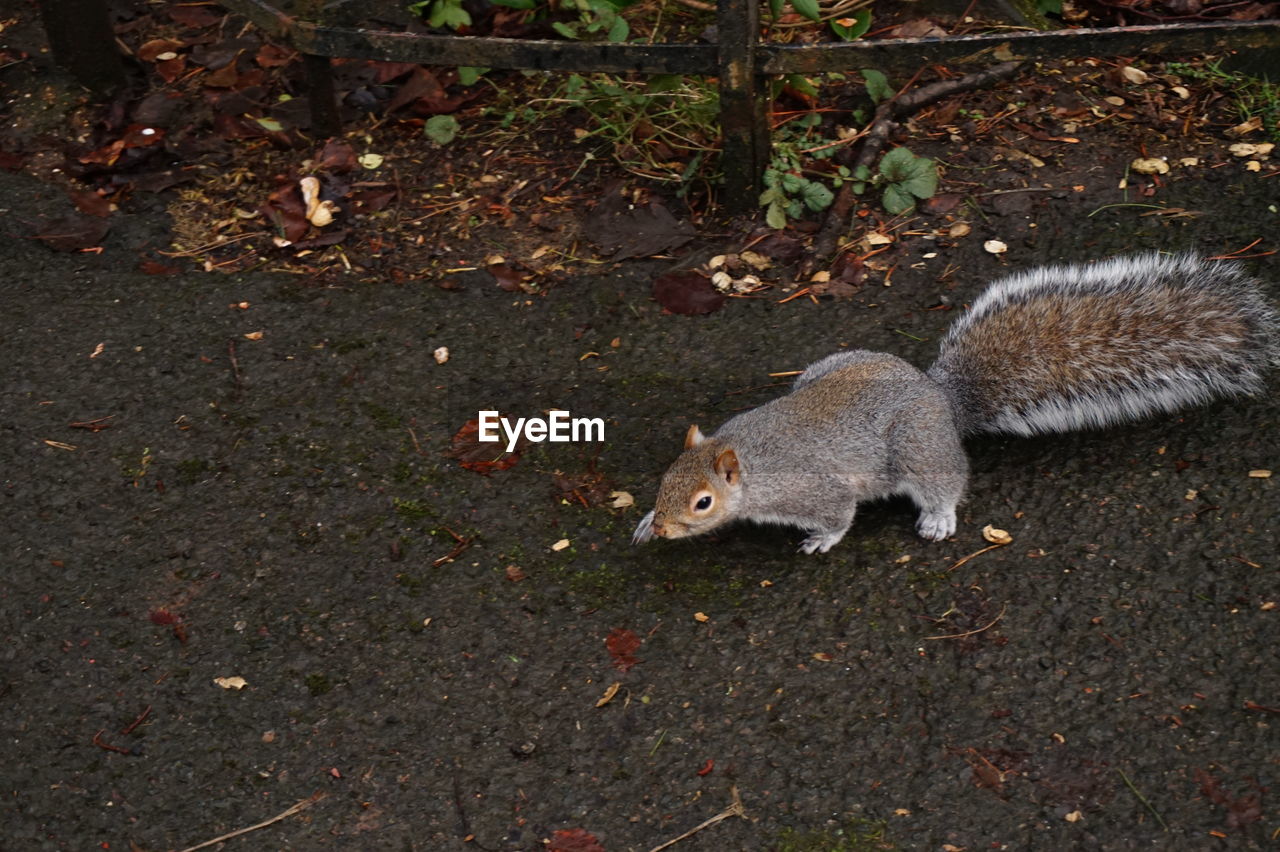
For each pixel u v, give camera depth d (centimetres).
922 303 227
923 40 226
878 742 198
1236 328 213
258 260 235
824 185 238
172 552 211
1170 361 213
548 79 251
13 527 213
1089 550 207
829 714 200
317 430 220
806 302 229
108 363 225
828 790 196
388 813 196
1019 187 237
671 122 244
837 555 209
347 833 195
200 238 238
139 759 199
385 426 220
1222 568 205
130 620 207
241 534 212
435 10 245
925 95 245
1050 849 192
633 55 229
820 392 211
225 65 255
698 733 199
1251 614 202
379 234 237
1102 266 218
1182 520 208
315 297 231
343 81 252
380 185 242
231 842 195
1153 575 205
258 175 243
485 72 253
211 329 228
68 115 249
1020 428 214
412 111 249
